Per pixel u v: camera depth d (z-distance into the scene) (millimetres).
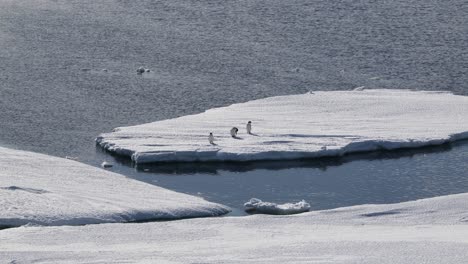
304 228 179250
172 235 171375
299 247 154500
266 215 191625
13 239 165750
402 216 188250
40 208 193875
